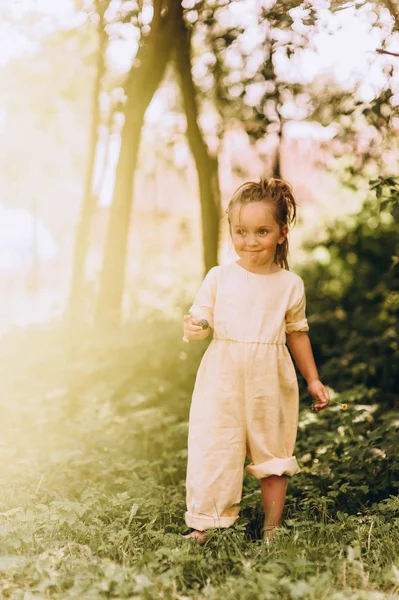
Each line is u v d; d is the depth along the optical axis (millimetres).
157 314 8133
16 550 2977
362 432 4539
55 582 2621
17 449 4805
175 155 9031
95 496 3693
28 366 7121
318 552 2914
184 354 6832
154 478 4395
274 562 2764
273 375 3230
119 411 6152
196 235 14555
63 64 9016
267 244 3240
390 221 7750
